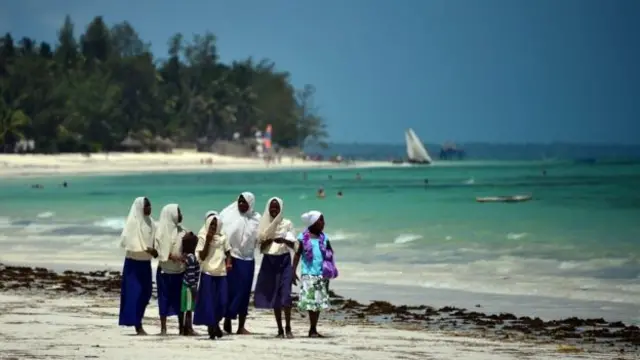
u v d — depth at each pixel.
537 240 58.94
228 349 20.72
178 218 23.41
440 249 54.22
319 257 23.94
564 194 122.81
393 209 93.75
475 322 29.31
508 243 57.19
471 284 39.56
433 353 21.39
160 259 23.30
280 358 19.41
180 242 23.36
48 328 24.03
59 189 136.50
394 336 25.28
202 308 22.94
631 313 31.78
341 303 33.78
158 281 23.69
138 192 128.75
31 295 34.09
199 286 23.09
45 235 64.31
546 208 93.06
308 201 109.75
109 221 76.19
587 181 167.25
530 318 30.41
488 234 63.50
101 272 42.72
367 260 49.16
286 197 118.56
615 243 56.31
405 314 31.08
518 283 39.72
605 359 21.44
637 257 48.72
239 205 23.72
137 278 23.28
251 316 30.19
